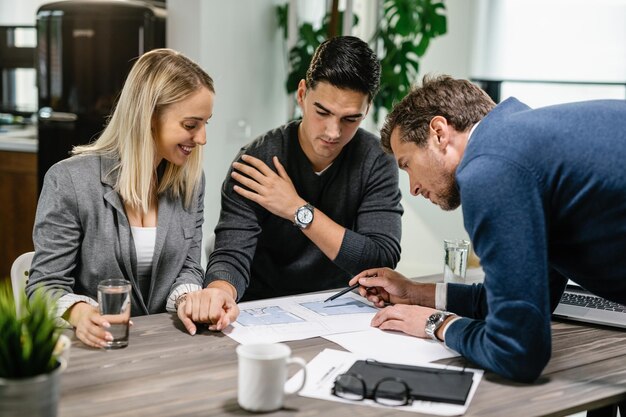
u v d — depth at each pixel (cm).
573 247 144
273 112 435
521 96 467
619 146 135
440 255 487
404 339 162
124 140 188
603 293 151
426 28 427
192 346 154
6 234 445
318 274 222
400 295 184
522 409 128
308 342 159
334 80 187
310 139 198
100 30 376
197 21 366
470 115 153
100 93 382
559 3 430
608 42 422
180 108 185
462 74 467
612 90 443
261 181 203
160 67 185
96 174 188
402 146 159
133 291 194
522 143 135
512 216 132
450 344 153
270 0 419
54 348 114
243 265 203
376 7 437
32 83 505
